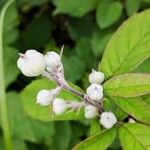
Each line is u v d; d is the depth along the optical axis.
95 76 0.15
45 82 0.16
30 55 0.13
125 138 0.15
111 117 0.15
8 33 0.27
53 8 0.30
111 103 0.16
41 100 0.14
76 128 0.26
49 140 0.25
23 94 0.16
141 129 0.15
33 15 0.30
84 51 0.27
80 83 0.26
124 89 0.14
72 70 0.26
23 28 0.31
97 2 0.25
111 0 0.25
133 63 0.15
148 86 0.14
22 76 0.28
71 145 0.26
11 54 0.27
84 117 0.16
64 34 0.30
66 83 0.14
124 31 0.15
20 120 0.26
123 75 0.14
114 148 0.25
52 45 0.29
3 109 0.20
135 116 0.15
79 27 0.28
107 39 0.25
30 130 0.26
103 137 0.15
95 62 0.26
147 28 0.15
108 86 0.14
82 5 0.25
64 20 0.29
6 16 0.27
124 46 0.15
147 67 0.23
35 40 0.29
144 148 0.15
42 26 0.30
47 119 0.16
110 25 0.25
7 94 0.26
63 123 0.26
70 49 0.29
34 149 0.27
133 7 0.24
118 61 0.15
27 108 0.16
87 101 0.15
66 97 0.16
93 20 0.28
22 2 0.29
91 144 0.15
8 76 0.26
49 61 0.14
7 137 0.21
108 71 0.15
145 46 0.15
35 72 0.13
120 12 0.24
